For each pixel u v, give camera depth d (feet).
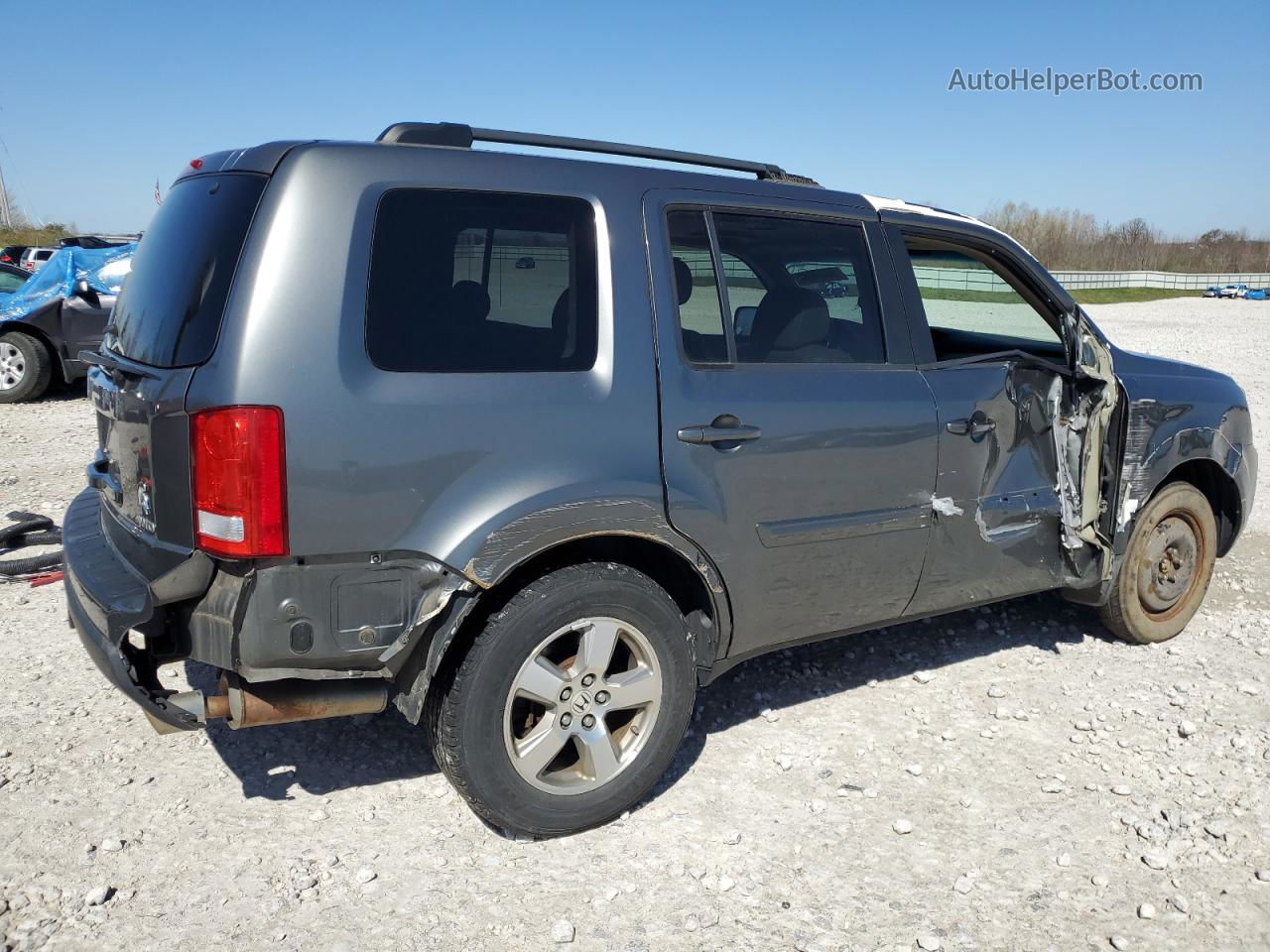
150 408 9.29
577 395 10.18
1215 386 16.28
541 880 10.02
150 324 9.90
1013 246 13.92
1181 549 16.14
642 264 10.77
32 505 22.88
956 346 13.92
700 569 11.02
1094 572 15.12
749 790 11.71
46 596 17.47
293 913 9.41
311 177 9.29
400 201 9.59
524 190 10.24
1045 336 14.30
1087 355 14.07
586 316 10.42
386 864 10.19
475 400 9.66
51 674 14.32
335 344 9.11
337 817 10.98
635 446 10.43
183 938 9.05
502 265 10.02
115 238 86.02
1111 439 14.88
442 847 10.50
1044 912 9.66
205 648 9.24
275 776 11.73
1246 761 12.51
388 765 12.07
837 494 11.94
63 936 9.01
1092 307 163.22
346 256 9.25
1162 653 16.02
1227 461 16.29
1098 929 9.44
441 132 10.21
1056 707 13.97
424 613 9.47
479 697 9.91
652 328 10.72
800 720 13.43
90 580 9.96
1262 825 11.10
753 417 11.17
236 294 8.98
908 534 12.69
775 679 14.61
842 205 12.60
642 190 11.00
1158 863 10.36
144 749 12.28
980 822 11.14
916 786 11.86
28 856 10.13
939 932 9.36
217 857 10.21
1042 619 17.33
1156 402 15.14
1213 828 10.89
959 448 13.01
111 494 10.53
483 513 9.61
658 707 10.93
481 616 10.04
